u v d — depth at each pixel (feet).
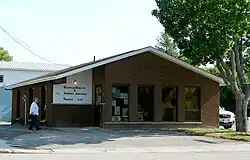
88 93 91.76
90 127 88.53
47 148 56.65
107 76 87.30
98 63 86.69
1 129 87.20
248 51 89.61
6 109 149.28
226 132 80.94
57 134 74.23
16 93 116.37
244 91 85.25
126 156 50.55
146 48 90.94
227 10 74.18
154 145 62.28
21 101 111.86
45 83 93.76
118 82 88.53
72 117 89.81
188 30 80.18
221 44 75.82
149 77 92.43
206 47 76.59
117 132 79.51
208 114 99.81
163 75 94.17
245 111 84.33
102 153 53.62
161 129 88.79
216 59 82.28
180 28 80.07
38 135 72.43
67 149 56.24
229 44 76.59
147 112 92.48
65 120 89.15
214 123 100.37
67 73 85.05
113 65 88.28
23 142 62.64
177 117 95.86
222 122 107.76
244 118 84.07
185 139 70.33
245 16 74.08
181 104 96.27
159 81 93.61
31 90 106.11
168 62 95.09
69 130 81.92
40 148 56.54
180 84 96.27
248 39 86.53
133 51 89.51
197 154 53.88
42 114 96.63
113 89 88.94
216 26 76.02
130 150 56.90
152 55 93.09
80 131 80.23
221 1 73.87
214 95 100.94
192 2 75.31
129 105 89.76
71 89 90.17
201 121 98.58
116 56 87.86
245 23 74.74
